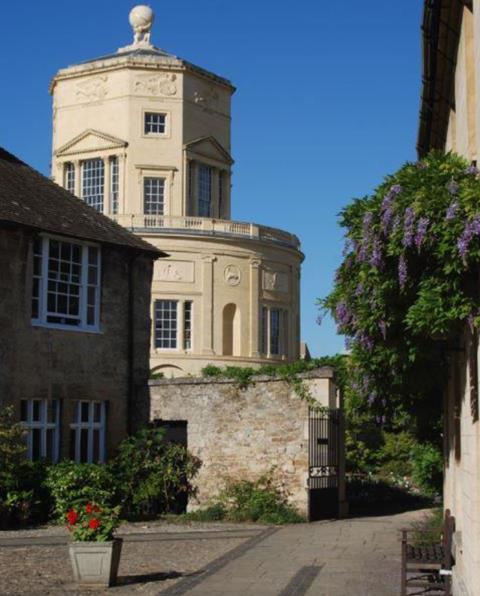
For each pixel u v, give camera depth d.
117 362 24.95
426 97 12.21
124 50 59.84
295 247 56.75
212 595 12.36
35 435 22.73
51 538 18.52
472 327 8.23
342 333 11.24
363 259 9.58
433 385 13.69
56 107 57.66
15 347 22.19
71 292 24.12
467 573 9.34
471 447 8.73
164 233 51.34
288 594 12.39
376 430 32.84
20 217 22.55
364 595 12.23
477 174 8.53
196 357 51.00
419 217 8.43
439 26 10.09
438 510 20.72
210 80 57.94
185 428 25.84
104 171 55.91
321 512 23.12
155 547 17.53
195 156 56.69
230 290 52.66
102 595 12.40
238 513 22.61
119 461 23.55
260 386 23.45
